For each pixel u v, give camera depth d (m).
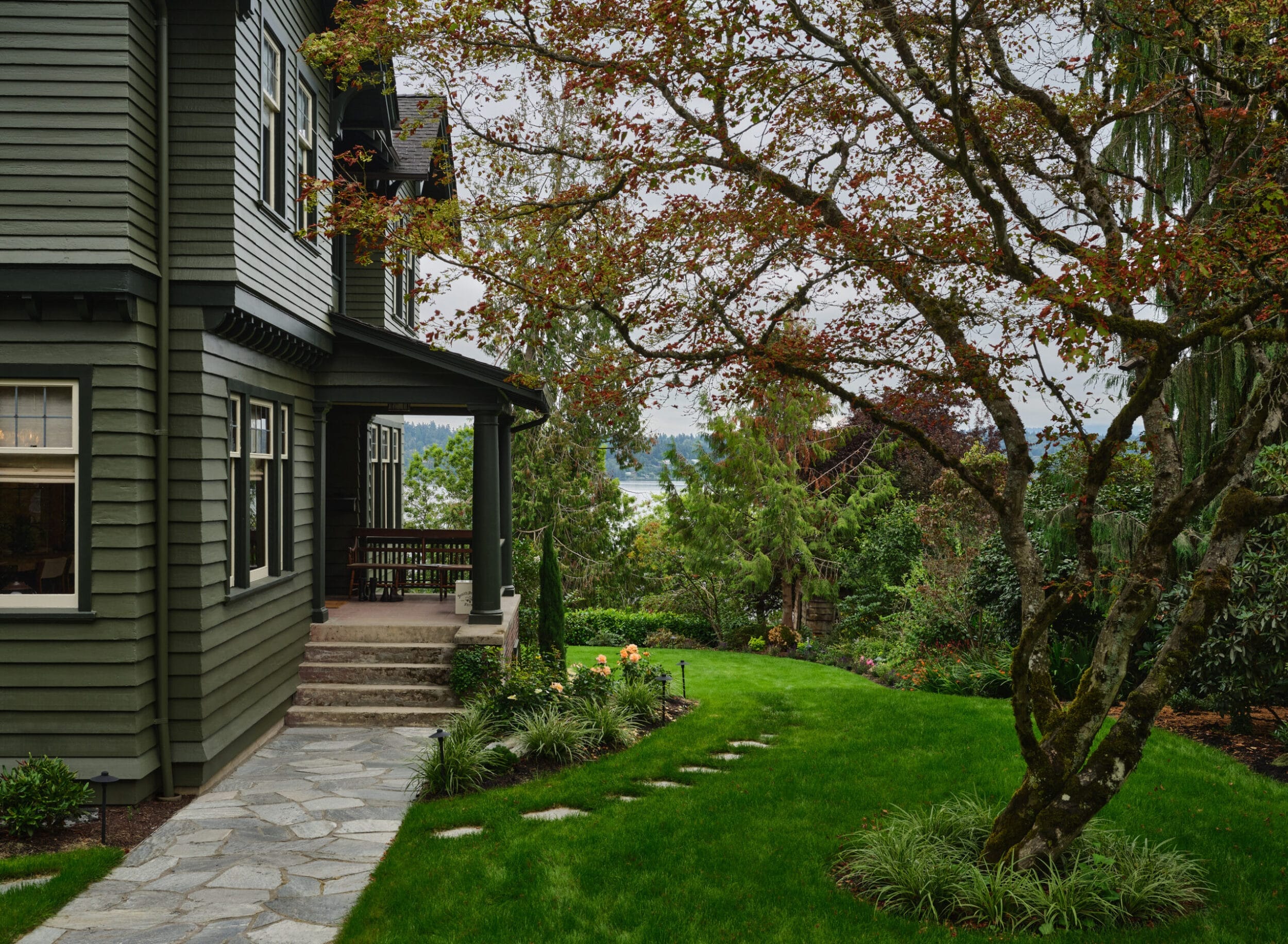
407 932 5.66
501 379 12.66
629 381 7.03
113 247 8.00
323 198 11.94
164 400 8.58
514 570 21.41
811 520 22.98
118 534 8.19
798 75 6.98
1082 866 6.23
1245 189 5.74
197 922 5.86
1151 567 6.02
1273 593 10.36
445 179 8.87
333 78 12.27
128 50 8.09
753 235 6.83
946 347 6.54
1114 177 8.91
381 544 16.16
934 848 6.58
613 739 10.57
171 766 8.54
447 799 8.40
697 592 25.20
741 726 11.34
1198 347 9.95
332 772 9.32
